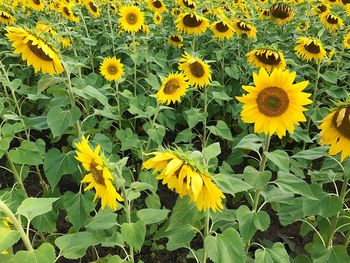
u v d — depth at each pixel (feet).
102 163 7.50
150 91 20.36
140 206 16.46
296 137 11.21
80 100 18.66
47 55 11.03
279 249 9.41
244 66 21.43
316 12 28.35
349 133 8.75
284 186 9.04
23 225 11.78
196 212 7.68
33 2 30.45
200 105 21.91
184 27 21.84
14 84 15.33
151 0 28.84
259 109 8.95
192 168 6.79
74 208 11.11
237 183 7.40
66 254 7.93
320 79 22.48
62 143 21.57
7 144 10.94
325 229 11.62
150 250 14.44
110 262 8.67
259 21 29.30
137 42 23.98
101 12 32.71
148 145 14.66
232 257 7.61
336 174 10.62
